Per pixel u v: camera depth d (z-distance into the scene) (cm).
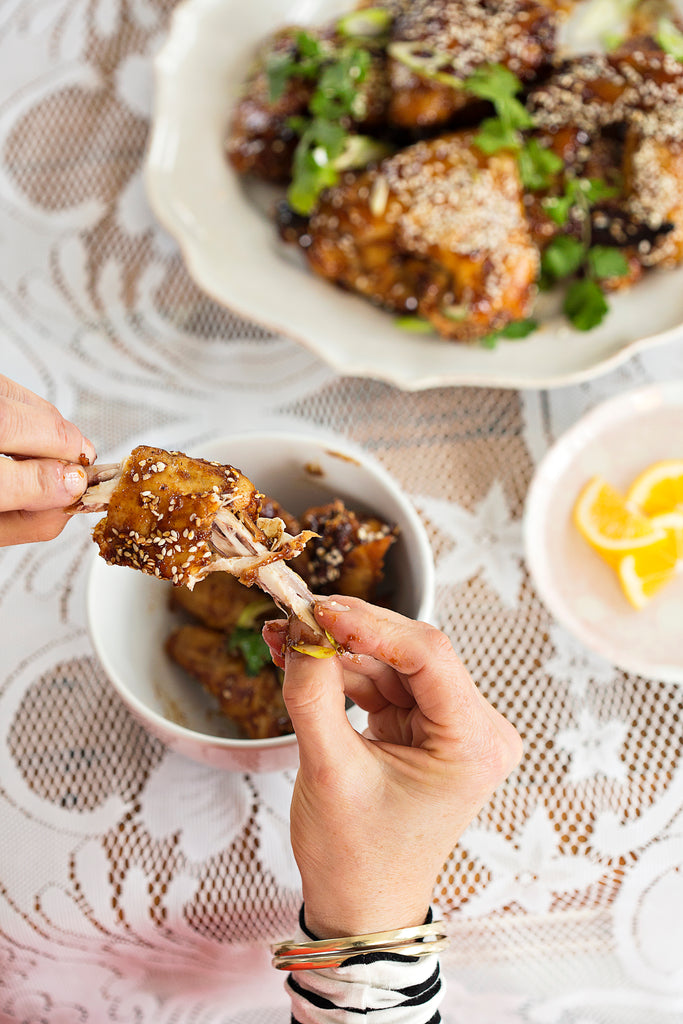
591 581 84
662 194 87
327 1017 70
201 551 66
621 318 88
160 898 79
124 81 95
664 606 83
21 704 82
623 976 80
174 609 79
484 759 69
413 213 86
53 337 90
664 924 80
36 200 92
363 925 70
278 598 67
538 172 89
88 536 85
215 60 92
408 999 70
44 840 80
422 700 68
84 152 93
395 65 90
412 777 69
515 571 85
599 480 84
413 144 92
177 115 91
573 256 88
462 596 84
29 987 80
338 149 88
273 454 76
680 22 94
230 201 91
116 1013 80
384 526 76
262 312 87
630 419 86
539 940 80
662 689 82
